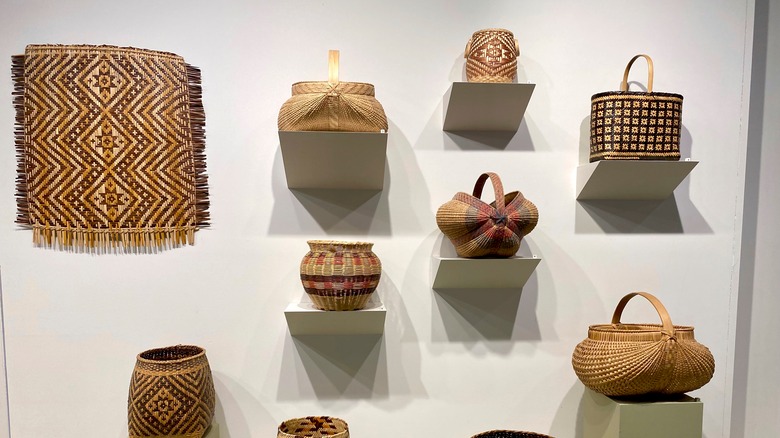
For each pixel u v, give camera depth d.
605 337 1.53
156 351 1.66
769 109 1.98
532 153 1.78
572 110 1.78
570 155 1.79
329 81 1.45
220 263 1.71
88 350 1.69
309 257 1.54
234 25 1.68
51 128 1.62
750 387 2.04
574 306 1.81
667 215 1.83
